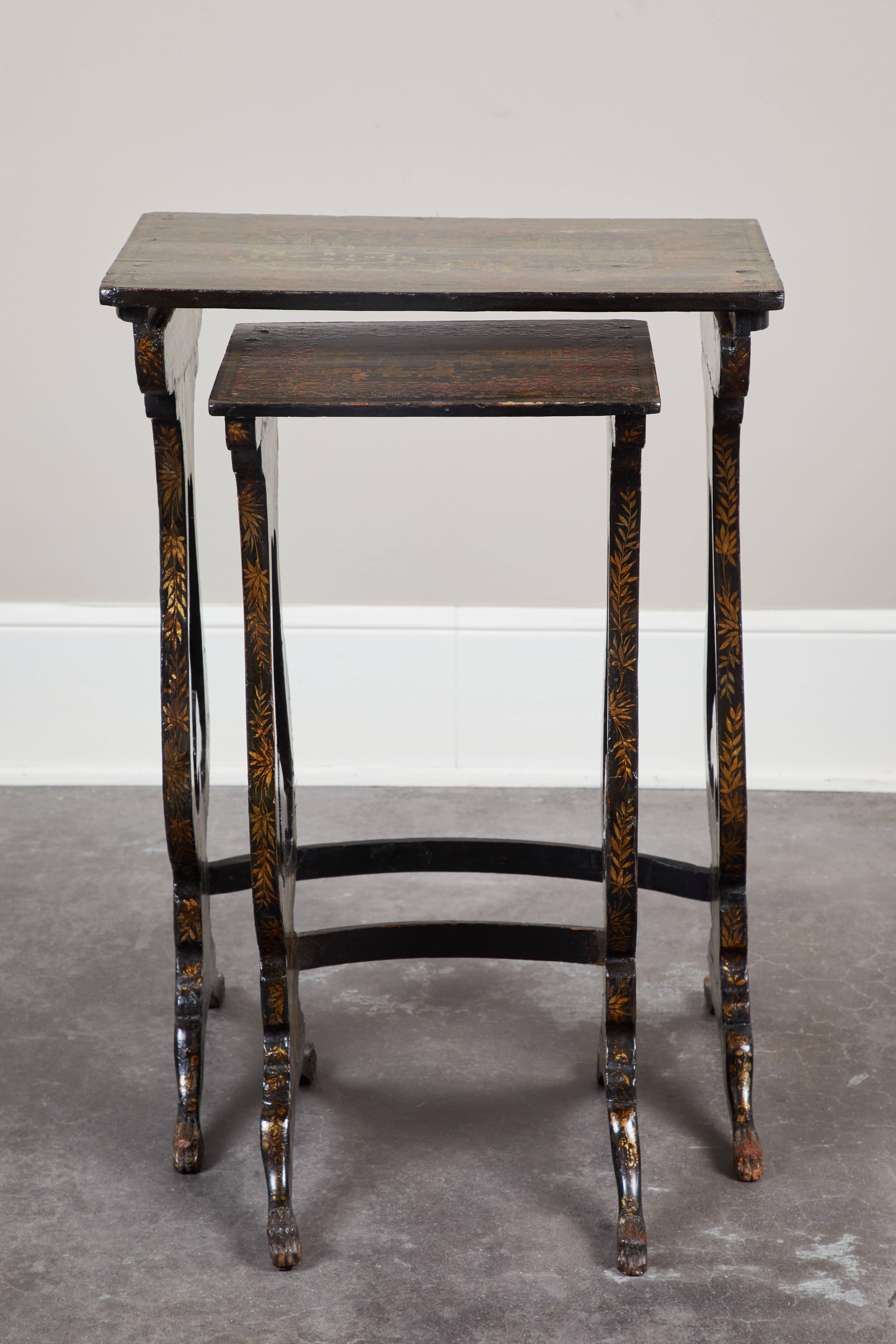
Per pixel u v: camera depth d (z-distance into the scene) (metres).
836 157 3.04
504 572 3.31
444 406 1.58
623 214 3.12
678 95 3.03
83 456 3.26
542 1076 2.22
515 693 3.35
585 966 2.57
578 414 1.60
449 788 3.38
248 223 1.92
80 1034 2.33
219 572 3.31
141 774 3.38
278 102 3.05
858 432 3.20
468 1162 2.00
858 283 3.11
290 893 2.07
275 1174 1.83
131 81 3.03
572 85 3.03
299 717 3.38
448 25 2.99
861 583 3.29
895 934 2.65
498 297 1.54
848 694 3.33
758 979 2.49
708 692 2.18
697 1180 1.96
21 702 3.37
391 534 3.29
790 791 3.36
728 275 1.64
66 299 3.15
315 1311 1.71
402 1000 2.46
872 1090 2.16
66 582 3.34
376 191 3.11
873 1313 1.70
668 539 3.27
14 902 2.79
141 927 2.70
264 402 1.58
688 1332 1.67
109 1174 1.98
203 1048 2.06
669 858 2.92
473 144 3.08
